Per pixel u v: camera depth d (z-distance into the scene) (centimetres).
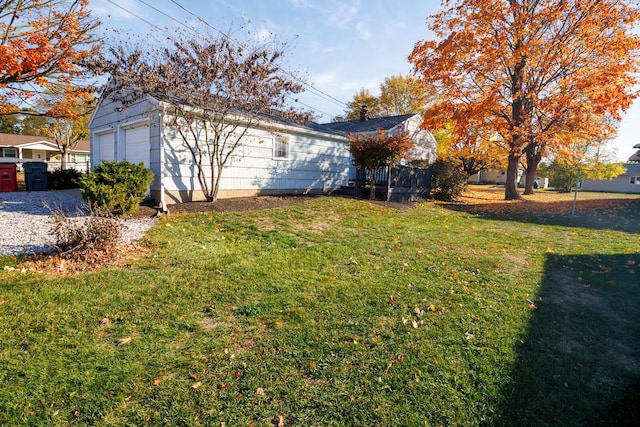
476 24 1450
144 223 647
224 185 983
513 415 204
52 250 461
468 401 213
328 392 217
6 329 266
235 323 297
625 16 1289
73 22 796
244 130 924
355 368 241
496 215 1107
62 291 335
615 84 1298
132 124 964
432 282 414
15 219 640
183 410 197
